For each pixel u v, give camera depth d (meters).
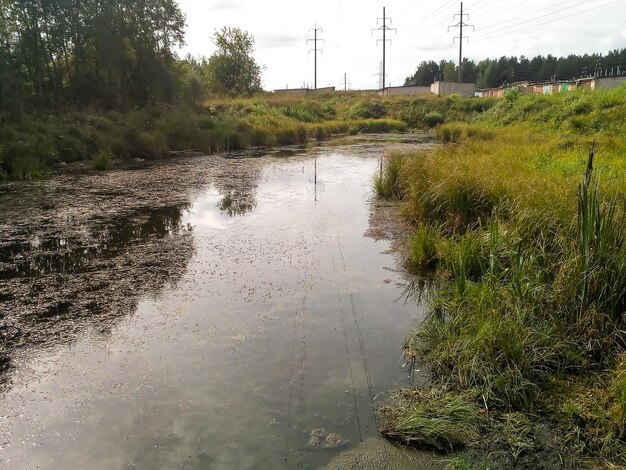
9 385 3.22
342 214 7.72
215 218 7.54
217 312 4.24
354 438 2.67
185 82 21.27
